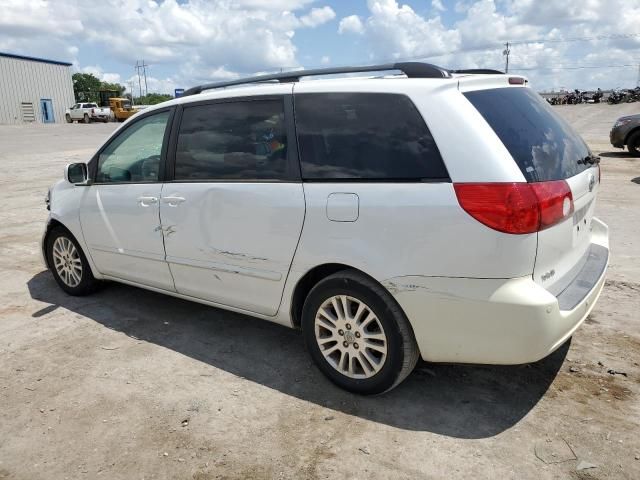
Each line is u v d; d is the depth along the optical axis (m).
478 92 2.96
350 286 3.05
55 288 5.25
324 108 3.20
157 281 4.21
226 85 3.82
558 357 3.57
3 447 2.85
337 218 3.03
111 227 4.38
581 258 3.36
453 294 2.74
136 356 3.80
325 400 3.20
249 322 4.35
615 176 11.05
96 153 4.54
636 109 39.00
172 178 3.92
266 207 3.33
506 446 2.72
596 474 2.50
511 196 2.59
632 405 3.02
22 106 49.28
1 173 13.80
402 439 2.81
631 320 4.08
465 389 3.25
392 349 2.98
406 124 2.91
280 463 2.67
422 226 2.77
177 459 2.72
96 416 3.09
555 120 3.36
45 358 3.80
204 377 3.50
